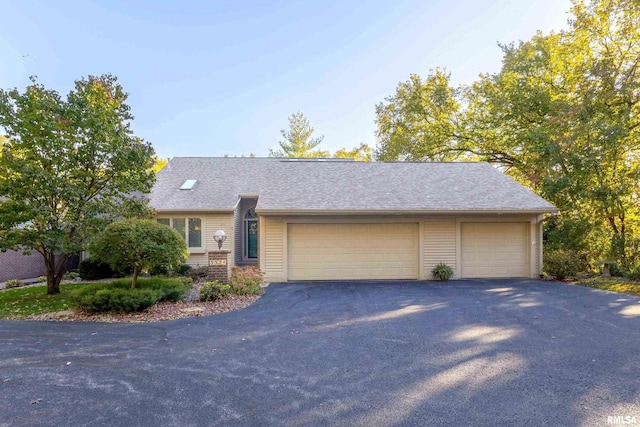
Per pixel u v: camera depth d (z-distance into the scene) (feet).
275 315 25.07
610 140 42.96
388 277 41.98
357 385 13.60
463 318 23.76
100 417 11.35
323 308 27.12
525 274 42.78
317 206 40.01
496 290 34.42
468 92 76.95
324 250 41.70
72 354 17.42
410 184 47.11
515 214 42.34
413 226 42.27
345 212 39.60
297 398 12.56
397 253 42.11
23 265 49.83
